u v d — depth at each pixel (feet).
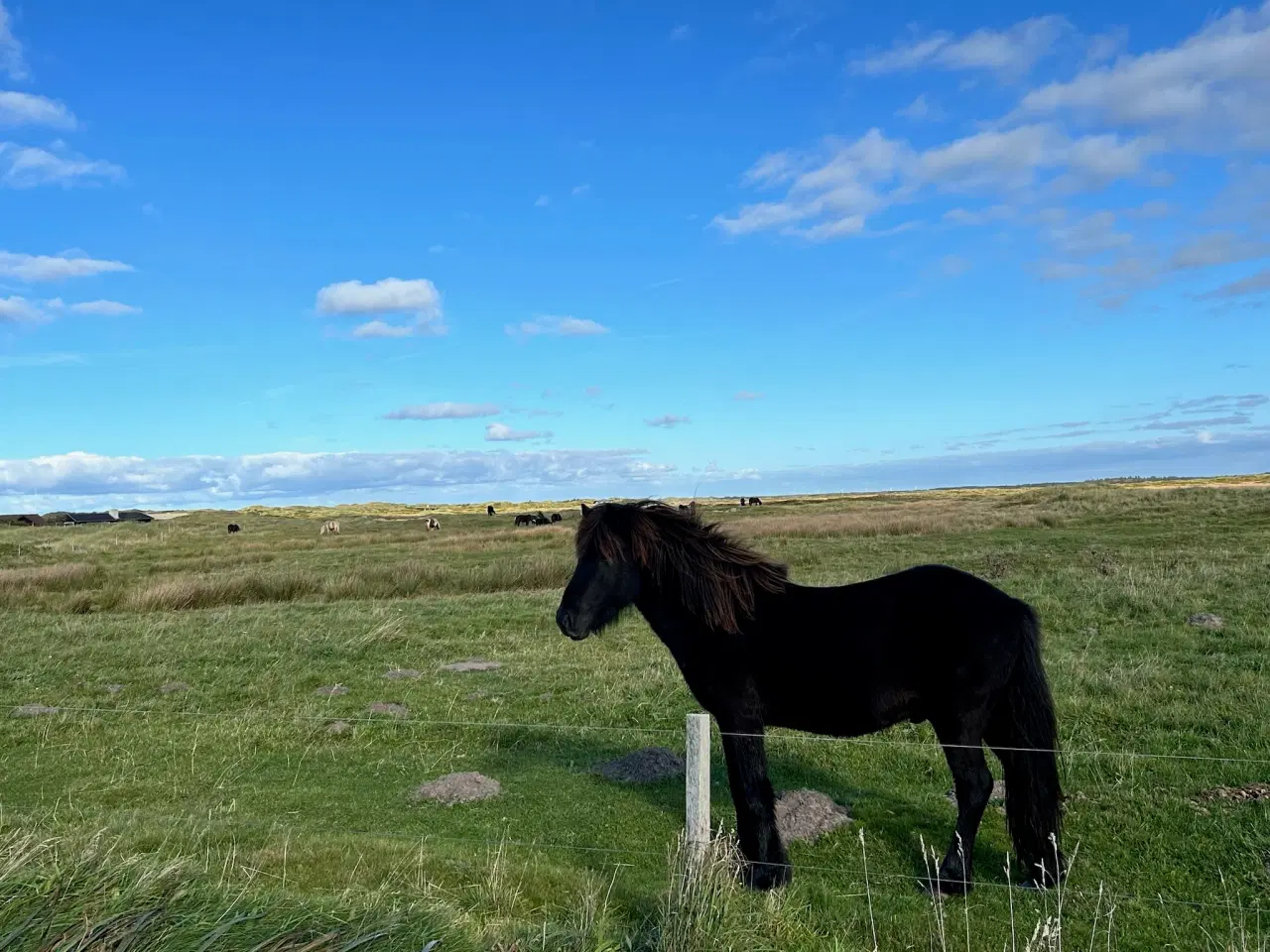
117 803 23.16
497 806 22.44
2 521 205.87
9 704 33.78
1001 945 14.20
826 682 16.47
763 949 12.71
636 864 18.39
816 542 87.92
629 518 17.88
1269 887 15.87
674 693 32.68
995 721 16.38
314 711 31.76
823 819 20.17
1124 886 16.44
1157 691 27.94
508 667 38.17
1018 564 58.08
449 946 11.53
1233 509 93.97
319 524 181.88
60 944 10.05
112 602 61.52
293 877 16.65
